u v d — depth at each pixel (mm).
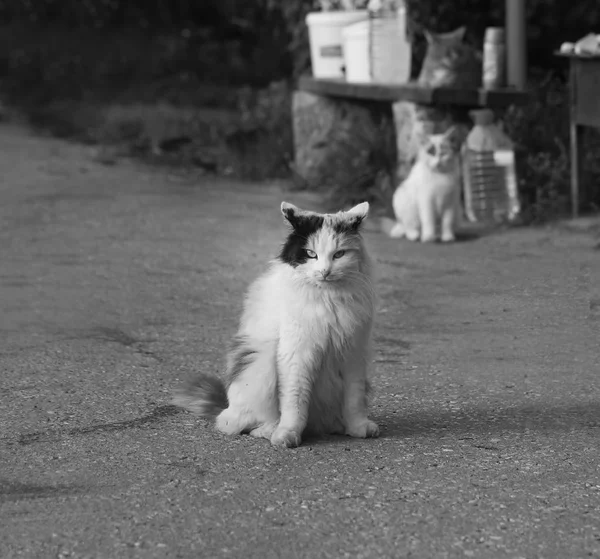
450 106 14562
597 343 8555
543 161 14758
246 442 6238
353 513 5094
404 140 14734
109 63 26688
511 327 9125
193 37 27453
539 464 5785
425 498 5277
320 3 17422
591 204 13781
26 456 6008
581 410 6852
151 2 28703
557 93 16328
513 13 14812
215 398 6789
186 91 25031
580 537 4805
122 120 21938
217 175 18094
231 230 13508
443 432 6426
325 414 6430
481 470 5695
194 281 11000
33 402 7098
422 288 10578
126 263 11766
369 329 6262
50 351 8461
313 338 6090
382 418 6770
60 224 13828
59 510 5184
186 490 5426
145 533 4891
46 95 25562
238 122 20375
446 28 17234
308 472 5688
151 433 6418
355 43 15586
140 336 8992
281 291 6195
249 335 6387
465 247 12539
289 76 25484
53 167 18250
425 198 12812
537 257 11781
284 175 17812
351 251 6090
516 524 4949
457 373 7824
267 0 21953
